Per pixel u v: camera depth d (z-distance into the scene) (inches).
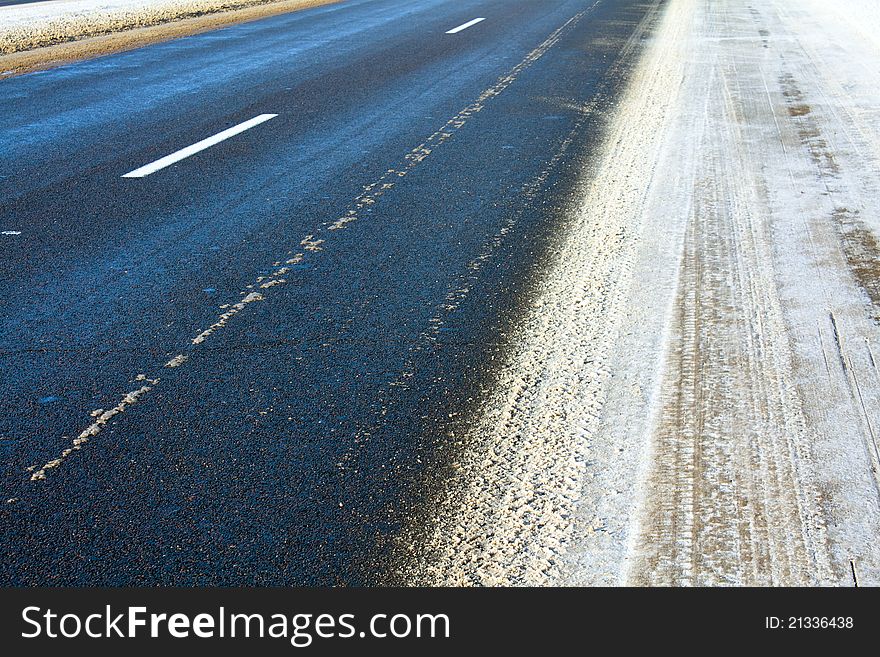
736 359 139.4
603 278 172.4
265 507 106.6
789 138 270.4
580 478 111.2
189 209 216.1
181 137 287.6
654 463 113.9
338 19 610.2
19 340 148.9
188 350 144.9
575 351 143.6
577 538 100.8
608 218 206.5
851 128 279.3
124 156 265.4
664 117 302.0
